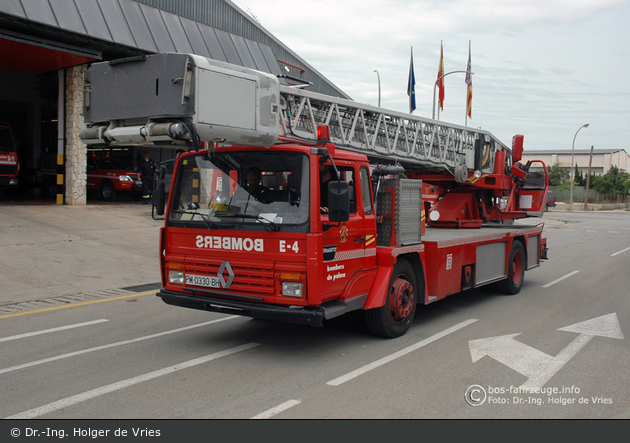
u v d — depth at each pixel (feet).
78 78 53.21
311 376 16.07
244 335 20.93
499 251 29.19
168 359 17.74
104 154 67.46
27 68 54.19
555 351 18.93
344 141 27.25
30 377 15.83
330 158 16.99
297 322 16.48
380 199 20.88
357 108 27.94
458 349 19.17
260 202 17.42
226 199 18.10
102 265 34.45
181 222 19.02
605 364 17.48
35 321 22.57
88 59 50.49
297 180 16.88
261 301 17.15
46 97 65.87
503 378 16.07
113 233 43.91
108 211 54.08
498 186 36.09
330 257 17.24
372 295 19.43
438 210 34.19
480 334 21.38
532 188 38.96
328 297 17.22
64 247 37.68
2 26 43.62
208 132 16.03
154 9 56.44
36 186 67.31
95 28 48.16
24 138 77.82
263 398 14.26
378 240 20.93
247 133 16.99
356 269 18.80
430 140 33.63
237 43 66.59
